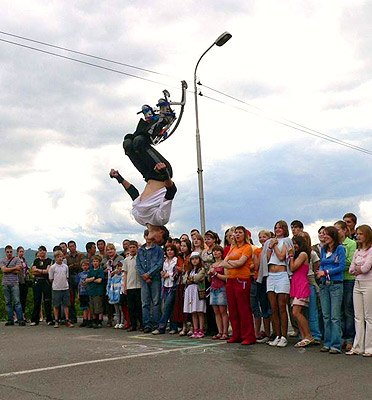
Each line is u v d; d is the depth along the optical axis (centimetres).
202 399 566
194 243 1065
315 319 930
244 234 948
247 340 917
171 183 986
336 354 812
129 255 1177
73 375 683
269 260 912
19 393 600
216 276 998
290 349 863
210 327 1060
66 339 1016
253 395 577
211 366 724
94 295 1245
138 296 1160
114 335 1075
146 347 890
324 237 851
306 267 891
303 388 604
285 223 917
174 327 1097
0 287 1548
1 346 949
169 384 629
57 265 1299
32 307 1552
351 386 611
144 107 978
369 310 797
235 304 937
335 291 831
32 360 793
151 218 1018
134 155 994
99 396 584
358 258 812
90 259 1325
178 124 1005
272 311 910
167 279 1096
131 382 642
